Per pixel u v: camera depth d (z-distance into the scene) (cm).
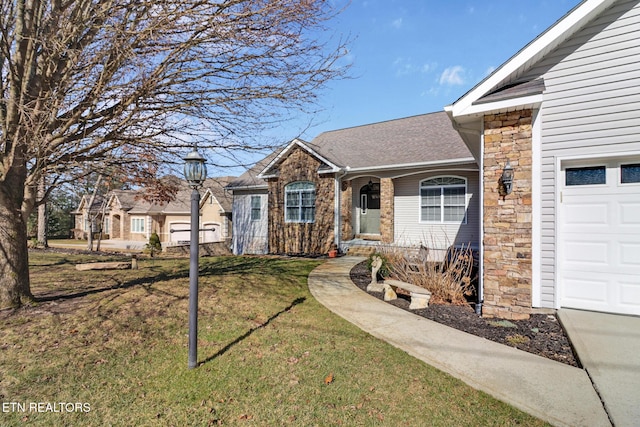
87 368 371
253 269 1013
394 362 392
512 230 560
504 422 284
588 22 546
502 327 510
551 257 563
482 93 585
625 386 333
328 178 1405
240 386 340
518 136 562
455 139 1304
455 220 1261
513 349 429
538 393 325
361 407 306
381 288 736
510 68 568
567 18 534
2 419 284
